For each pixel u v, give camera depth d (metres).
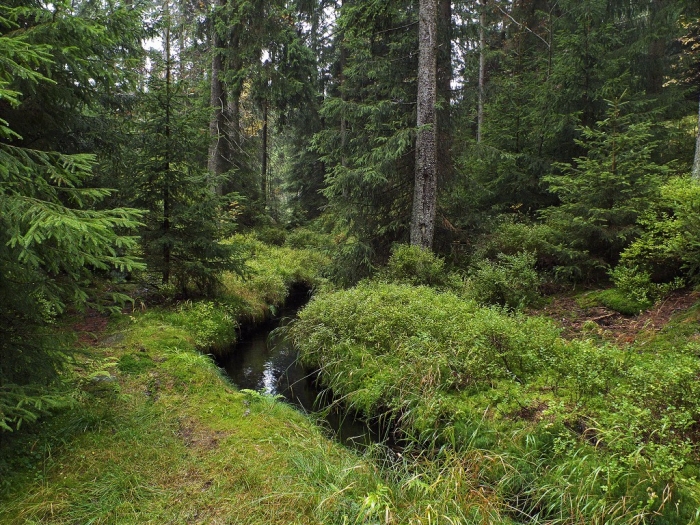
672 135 11.38
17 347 3.59
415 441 4.77
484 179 11.97
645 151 7.44
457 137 10.54
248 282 11.24
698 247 6.17
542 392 4.79
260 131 24.02
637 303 6.79
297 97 17.56
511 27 17.34
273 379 7.08
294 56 15.83
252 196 18.94
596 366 4.46
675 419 3.45
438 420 4.77
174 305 8.73
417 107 9.27
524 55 15.70
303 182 23.72
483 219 10.41
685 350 4.66
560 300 7.71
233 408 4.98
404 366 5.62
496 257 9.41
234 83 14.96
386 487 3.36
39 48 3.04
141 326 7.32
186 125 8.19
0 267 3.32
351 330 6.84
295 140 23.84
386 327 6.44
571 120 10.46
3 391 3.20
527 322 5.97
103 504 3.24
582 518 3.22
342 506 3.34
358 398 5.62
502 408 4.64
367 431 5.32
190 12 16.77
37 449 3.79
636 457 3.23
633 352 5.06
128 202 7.92
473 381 5.12
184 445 4.16
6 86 3.80
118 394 4.85
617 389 4.19
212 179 8.95
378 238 10.58
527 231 9.08
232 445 4.18
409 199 10.42
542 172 11.08
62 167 3.63
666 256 6.60
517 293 7.59
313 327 7.36
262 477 3.68
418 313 6.62
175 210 8.16
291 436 4.50
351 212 10.31
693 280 6.66
